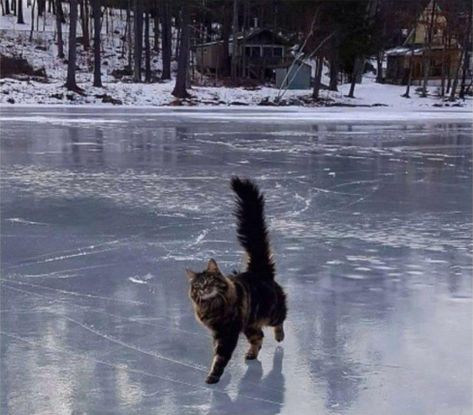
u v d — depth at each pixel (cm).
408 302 660
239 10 7506
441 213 1112
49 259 809
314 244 900
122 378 477
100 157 1786
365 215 1091
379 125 3244
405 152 2009
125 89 5141
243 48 6562
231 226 991
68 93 4897
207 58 7031
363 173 1552
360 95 6172
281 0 5912
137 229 969
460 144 2280
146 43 5869
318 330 577
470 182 1446
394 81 7556
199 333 568
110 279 729
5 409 429
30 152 1864
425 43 6844
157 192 1264
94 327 582
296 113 4216
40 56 6256
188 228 977
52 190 1271
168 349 532
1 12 8275
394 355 523
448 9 6631
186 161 1734
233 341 459
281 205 1164
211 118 3506
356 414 425
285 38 6694
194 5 5362
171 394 451
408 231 980
